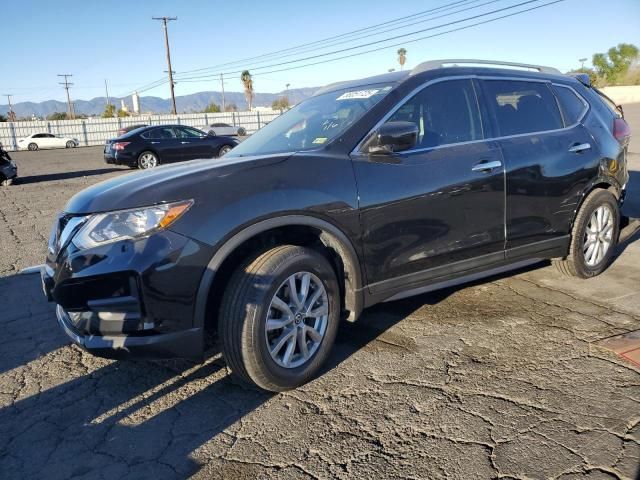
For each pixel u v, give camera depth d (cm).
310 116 385
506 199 378
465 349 340
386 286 332
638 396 276
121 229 264
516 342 347
